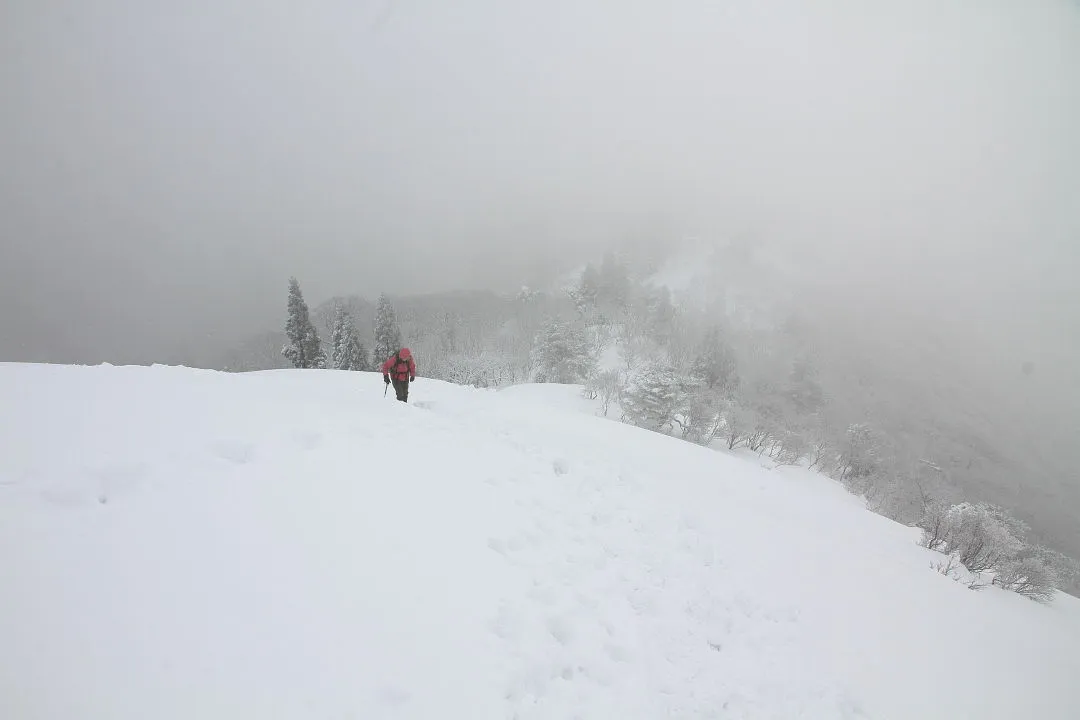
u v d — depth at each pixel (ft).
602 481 21.59
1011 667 17.39
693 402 99.76
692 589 15.52
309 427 17.40
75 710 6.33
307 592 9.62
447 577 11.71
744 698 11.85
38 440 12.10
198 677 7.34
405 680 8.59
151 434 13.87
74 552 8.77
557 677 10.63
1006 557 37.45
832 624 16.07
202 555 9.66
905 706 13.33
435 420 24.49
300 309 145.07
